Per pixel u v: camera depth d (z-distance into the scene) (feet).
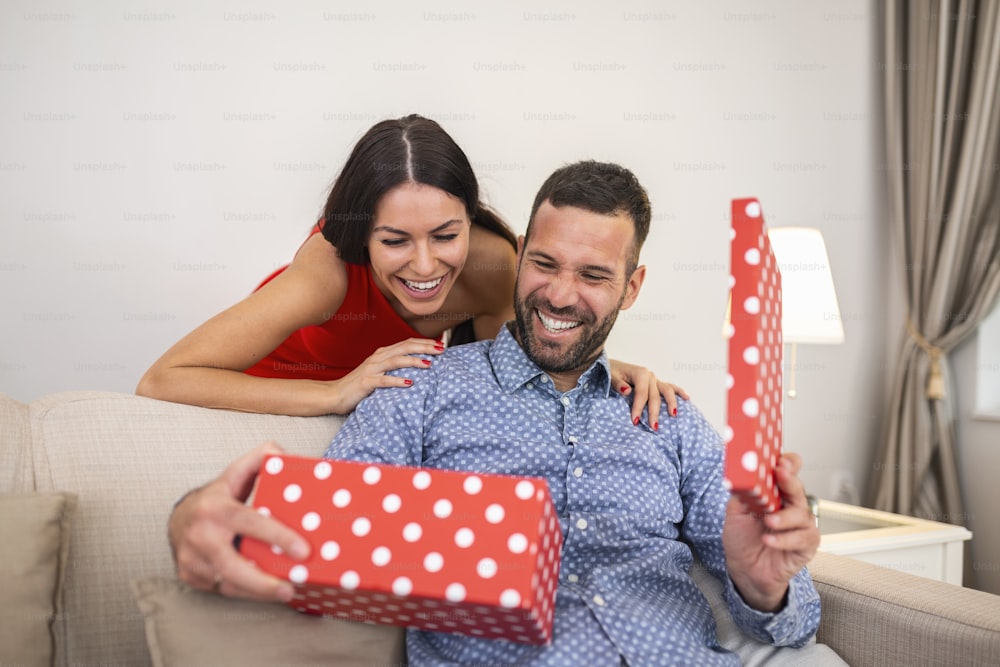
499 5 9.34
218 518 2.74
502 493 2.77
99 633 3.28
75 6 8.00
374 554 2.74
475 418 3.96
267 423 4.02
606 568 3.59
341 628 3.23
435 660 3.28
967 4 9.64
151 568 3.41
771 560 3.33
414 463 3.90
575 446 3.90
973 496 9.73
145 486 3.52
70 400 3.67
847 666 3.76
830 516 7.66
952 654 3.57
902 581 4.06
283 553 2.77
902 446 10.03
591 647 3.28
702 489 4.12
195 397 4.25
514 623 2.88
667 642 3.39
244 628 3.04
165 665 2.92
